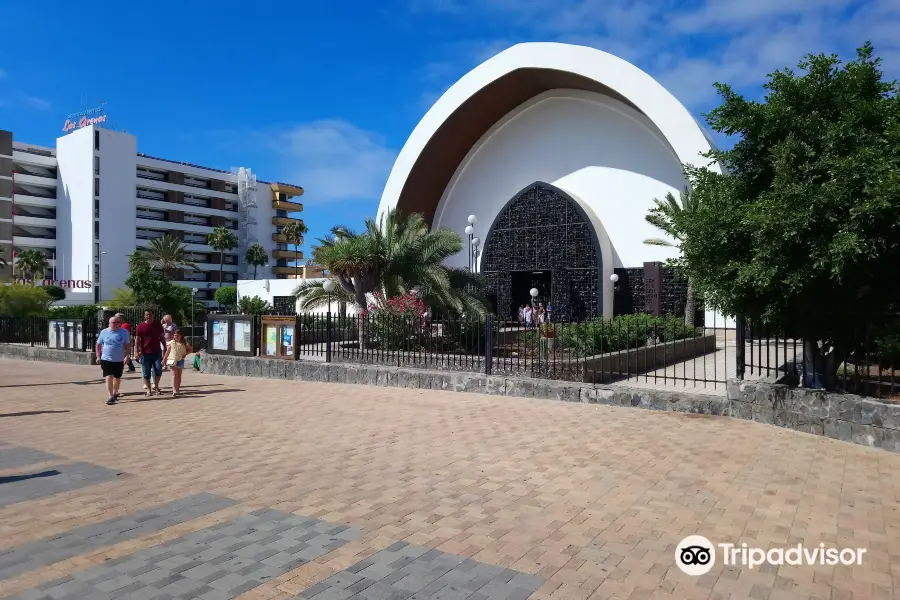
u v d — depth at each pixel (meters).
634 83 24.19
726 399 8.20
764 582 3.52
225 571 3.63
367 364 12.46
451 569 3.68
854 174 6.27
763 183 7.72
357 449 6.69
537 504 4.85
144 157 64.56
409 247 16.95
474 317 16.52
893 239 6.35
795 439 6.87
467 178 32.62
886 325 6.68
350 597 3.33
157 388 11.12
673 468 5.82
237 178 73.00
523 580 3.54
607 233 28.11
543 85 28.78
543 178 30.16
